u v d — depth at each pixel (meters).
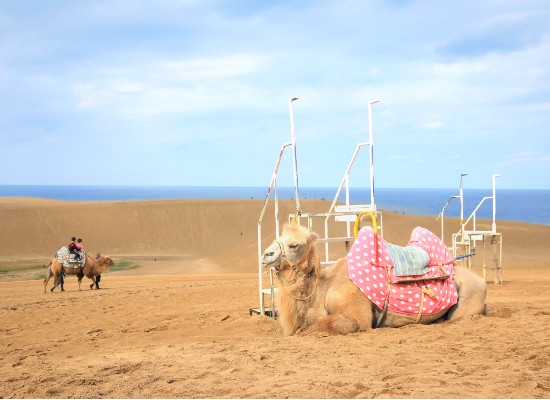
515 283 21.12
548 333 8.86
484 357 7.41
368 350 8.01
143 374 7.11
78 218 79.50
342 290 9.48
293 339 9.11
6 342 11.11
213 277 33.81
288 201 80.56
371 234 9.82
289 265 9.41
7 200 101.50
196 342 9.60
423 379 6.25
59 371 7.64
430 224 61.00
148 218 80.50
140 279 34.28
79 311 16.22
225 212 81.19
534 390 5.78
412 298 9.62
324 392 5.89
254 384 6.38
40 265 53.75
